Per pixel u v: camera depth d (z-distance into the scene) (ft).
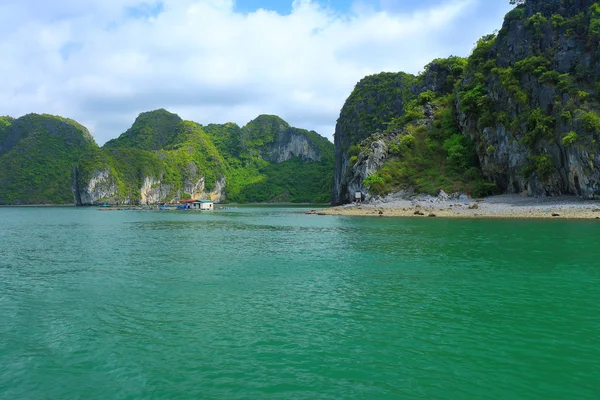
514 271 67.36
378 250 92.12
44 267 77.56
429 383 30.50
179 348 37.45
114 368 33.60
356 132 476.54
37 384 31.14
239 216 263.29
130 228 171.32
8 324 44.39
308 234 132.26
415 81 436.76
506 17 247.29
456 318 44.60
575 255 80.12
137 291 58.13
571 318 44.16
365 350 36.40
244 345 37.88
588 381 30.68
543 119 199.62
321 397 28.66
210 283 62.59
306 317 45.62
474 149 256.32
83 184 588.50
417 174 263.29
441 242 101.76
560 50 212.43
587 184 179.52
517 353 35.47
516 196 215.31
